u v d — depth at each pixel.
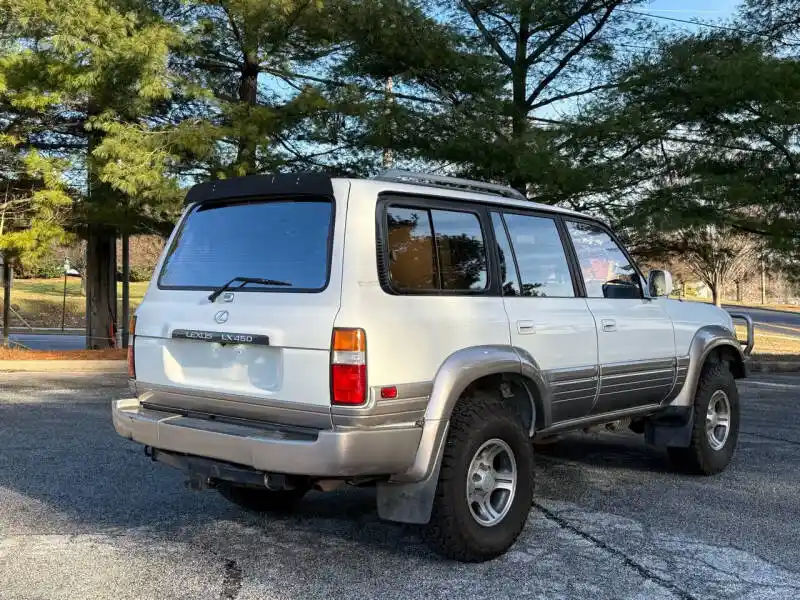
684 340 6.14
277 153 14.80
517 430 4.43
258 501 5.17
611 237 5.83
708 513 5.33
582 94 16.33
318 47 15.75
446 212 4.48
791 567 4.30
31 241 15.15
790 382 14.13
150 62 13.36
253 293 4.16
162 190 13.61
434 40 14.48
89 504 5.36
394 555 4.43
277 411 3.96
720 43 15.86
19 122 15.96
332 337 3.79
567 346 5.00
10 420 8.59
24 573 4.06
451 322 4.23
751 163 15.94
